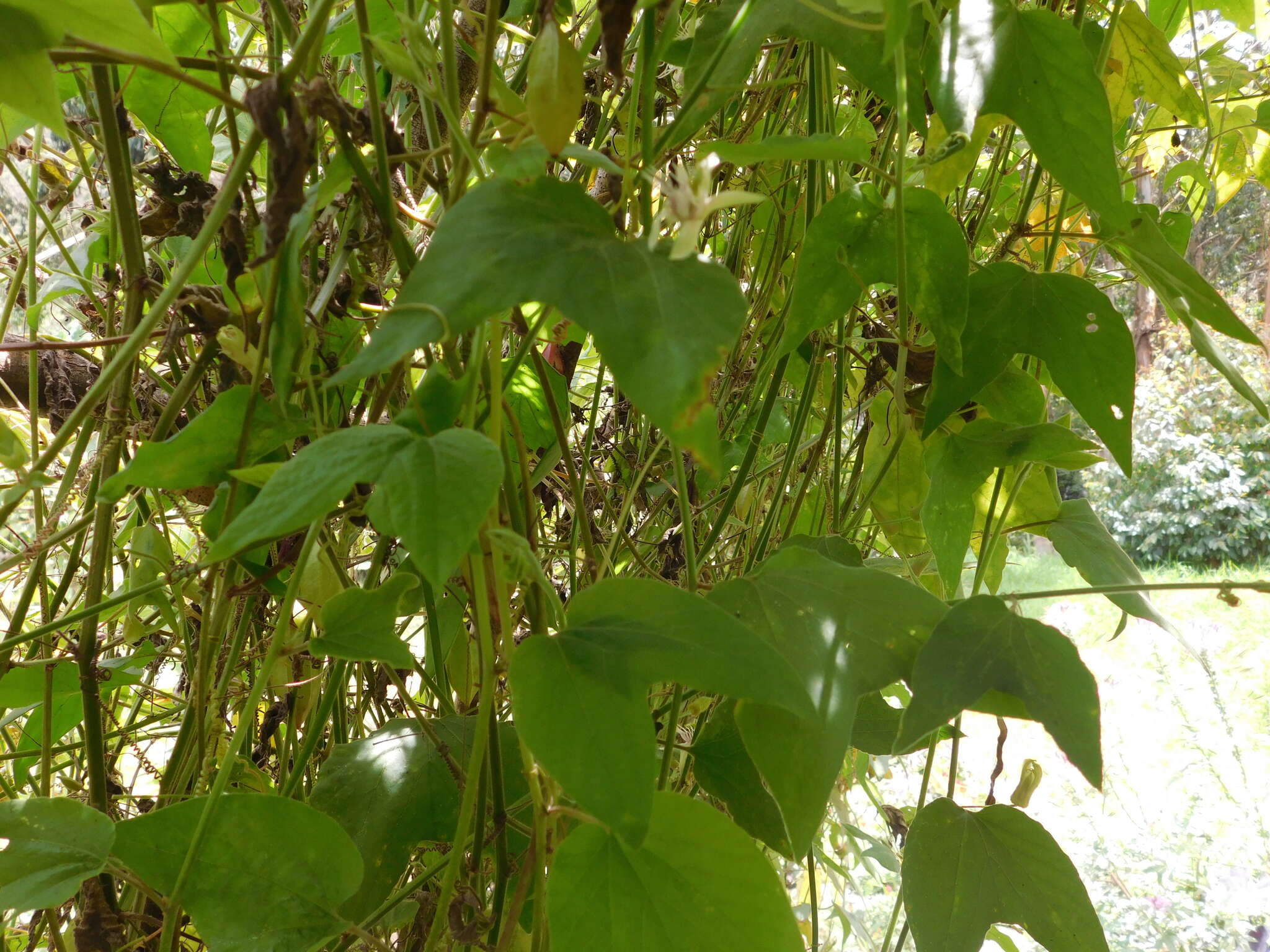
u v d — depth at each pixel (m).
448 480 0.19
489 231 0.21
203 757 0.36
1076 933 0.34
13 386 0.52
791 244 0.49
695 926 0.27
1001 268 0.40
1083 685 0.30
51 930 0.36
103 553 0.35
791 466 0.47
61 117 0.25
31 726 0.46
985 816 0.36
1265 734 1.54
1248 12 0.64
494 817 0.31
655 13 0.28
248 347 0.32
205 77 0.42
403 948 0.41
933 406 0.39
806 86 0.46
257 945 0.27
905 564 0.52
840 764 0.29
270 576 0.33
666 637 0.24
